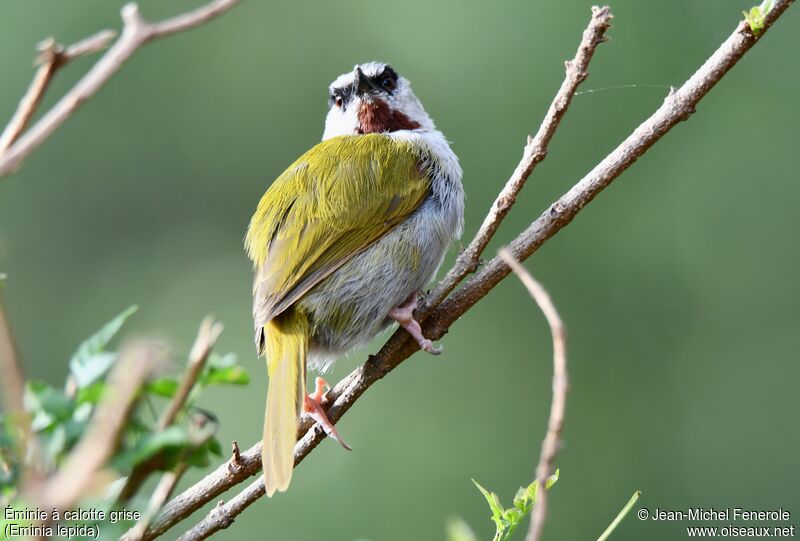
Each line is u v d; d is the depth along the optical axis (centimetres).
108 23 1517
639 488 1313
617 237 1402
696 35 1363
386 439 1336
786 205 1385
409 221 706
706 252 1391
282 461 535
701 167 1419
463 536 294
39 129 254
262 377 1421
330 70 1548
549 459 318
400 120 854
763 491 1304
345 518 1275
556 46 1429
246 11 1586
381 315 688
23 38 1488
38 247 1520
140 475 323
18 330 1493
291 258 675
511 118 1427
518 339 1385
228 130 1565
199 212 1559
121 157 1557
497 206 605
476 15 1468
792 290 1363
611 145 1377
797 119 1412
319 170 717
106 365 314
